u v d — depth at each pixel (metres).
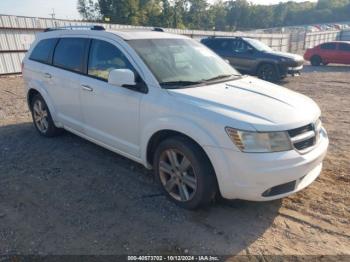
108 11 73.62
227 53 14.35
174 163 3.58
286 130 3.13
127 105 3.92
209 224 3.37
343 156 5.11
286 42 31.06
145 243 3.08
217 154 3.14
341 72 17.36
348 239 3.15
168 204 3.71
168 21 80.12
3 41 13.29
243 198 3.20
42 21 14.60
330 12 115.38
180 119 3.37
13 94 9.98
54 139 5.74
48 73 5.23
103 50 4.36
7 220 3.41
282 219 3.46
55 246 3.03
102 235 3.18
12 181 4.25
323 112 8.10
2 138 5.83
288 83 13.34
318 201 3.78
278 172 3.07
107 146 4.50
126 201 3.77
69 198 3.84
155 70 3.83
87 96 4.50
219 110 3.23
